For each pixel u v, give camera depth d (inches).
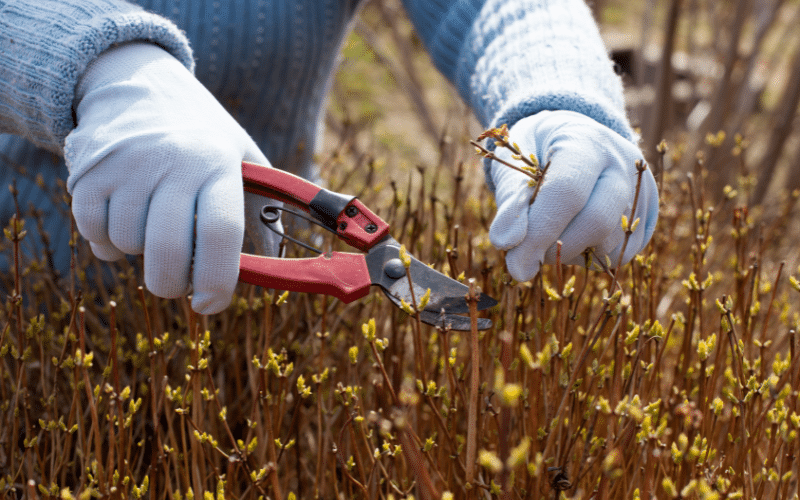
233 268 31.6
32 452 42.4
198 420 38.8
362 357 52.4
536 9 43.6
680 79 170.9
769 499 39.7
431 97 180.4
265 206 35.4
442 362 47.4
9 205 57.7
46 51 35.1
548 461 35.3
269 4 52.9
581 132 34.5
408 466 40.4
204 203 31.1
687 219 69.7
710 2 118.2
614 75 42.1
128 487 41.9
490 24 45.6
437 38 51.3
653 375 38.2
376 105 170.6
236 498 40.6
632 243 36.5
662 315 60.0
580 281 51.7
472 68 46.8
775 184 130.8
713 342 34.5
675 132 131.3
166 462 38.1
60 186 56.6
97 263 53.6
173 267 31.3
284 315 51.6
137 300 50.2
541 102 37.8
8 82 36.6
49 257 51.3
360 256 35.0
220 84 53.8
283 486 43.6
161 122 32.7
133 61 35.6
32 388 49.9
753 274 42.1
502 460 26.9
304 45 55.9
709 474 34.3
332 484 43.7
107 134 32.2
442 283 34.1
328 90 67.0
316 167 68.4
